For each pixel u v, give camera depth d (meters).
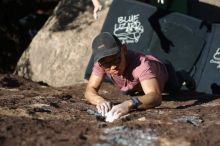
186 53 8.62
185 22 8.73
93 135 4.85
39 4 15.06
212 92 8.36
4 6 14.56
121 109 5.70
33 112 5.89
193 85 8.23
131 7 8.97
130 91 6.65
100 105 6.09
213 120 5.73
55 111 6.07
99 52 5.79
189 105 6.82
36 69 10.54
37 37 10.88
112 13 9.07
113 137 4.80
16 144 4.51
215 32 8.69
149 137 4.83
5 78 8.79
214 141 4.71
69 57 10.17
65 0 11.28
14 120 5.39
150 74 6.13
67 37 10.43
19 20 14.41
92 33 10.28
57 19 10.94
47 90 8.14
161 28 8.71
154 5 9.84
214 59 8.53
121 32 8.92
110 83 8.39
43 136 4.75
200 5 10.19
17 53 13.70
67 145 4.49
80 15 10.80
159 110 6.27
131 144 4.62
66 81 10.03
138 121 5.54
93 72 6.55
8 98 6.89
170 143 4.67
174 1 9.90
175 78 7.13
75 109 6.26
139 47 8.76
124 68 6.18
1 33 14.09
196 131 5.06
